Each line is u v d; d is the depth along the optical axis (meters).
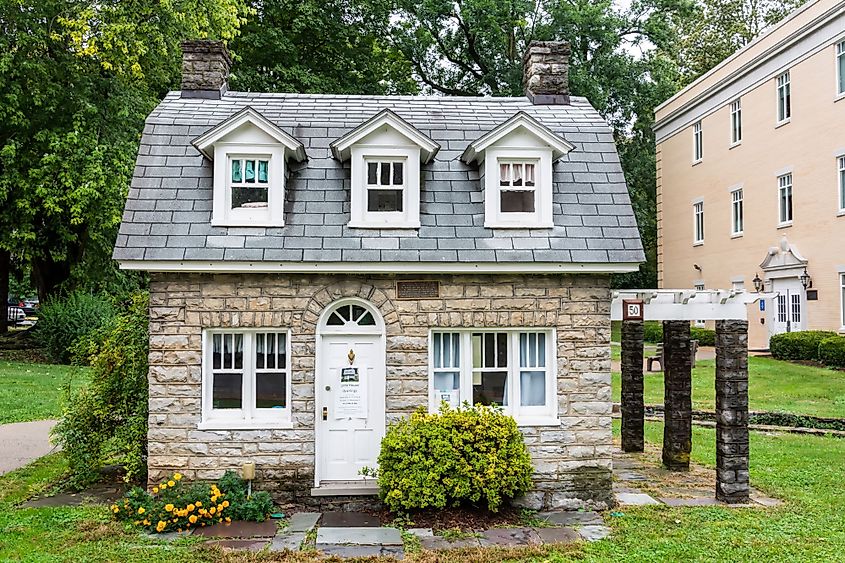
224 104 13.41
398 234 11.48
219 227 11.27
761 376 22.83
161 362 11.15
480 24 33.81
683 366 14.13
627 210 12.01
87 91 25.05
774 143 28.67
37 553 9.00
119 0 24.12
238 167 11.56
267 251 11.02
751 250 30.33
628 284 46.34
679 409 14.09
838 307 24.94
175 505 10.31
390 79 35.84
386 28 34.53
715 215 33.25
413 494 10.45
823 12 25.38
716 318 11.77
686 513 11.05
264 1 30.75
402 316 11.44
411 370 11.41
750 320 30.38
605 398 11.53
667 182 38.09
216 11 25.98
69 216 26.11
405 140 11.68
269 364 11.51
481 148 11.70
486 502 10.98
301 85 30.42
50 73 24.69
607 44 34.41
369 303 11.43
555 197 12.04
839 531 10.20
